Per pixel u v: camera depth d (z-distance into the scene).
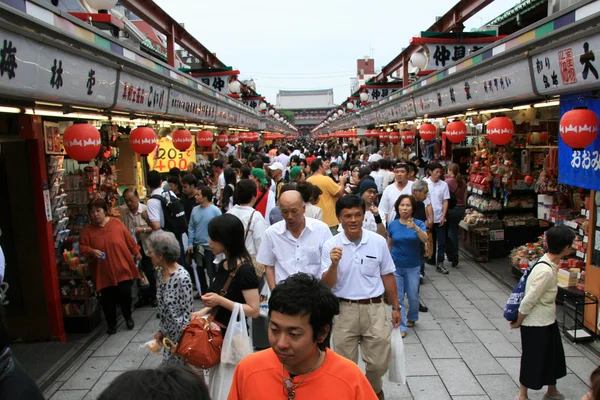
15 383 2.20
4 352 2.23
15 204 5.44
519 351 5.15
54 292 5.62
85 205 6.71
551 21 4.34
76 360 5.25
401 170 6.93
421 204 6.78
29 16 3.23
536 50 4.64
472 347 5.27
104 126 7.35
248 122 17.44
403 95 10.84
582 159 5.05
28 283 5.59
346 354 3.75
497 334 5.61
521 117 7.97
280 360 1.90
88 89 4.48
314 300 1.88
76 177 6.68
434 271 8.27
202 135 10.97
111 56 4.81
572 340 5.26
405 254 5.54
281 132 42.50
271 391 1.94
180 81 7.40
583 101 4.82
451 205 8.18
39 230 5.50
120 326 6.25
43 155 5.45
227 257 3.49
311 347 1.89
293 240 3.94
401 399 4.23
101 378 4.84
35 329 5.68
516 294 4.02
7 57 3.11
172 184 7.68
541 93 4.89
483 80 6.17
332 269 3.48
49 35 3.59
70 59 4.00
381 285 3.82
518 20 8.84
